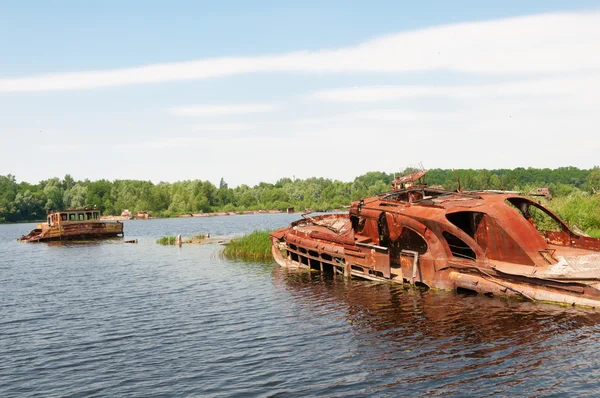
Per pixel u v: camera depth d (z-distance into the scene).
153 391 13.45
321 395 12.62
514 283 19.27
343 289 24.53
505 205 21.05
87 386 14.05
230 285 28.30
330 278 28.06
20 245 68.12
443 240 21.67
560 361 13.57
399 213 23.20
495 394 12.07
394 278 24.19
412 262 23.05
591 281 17.30
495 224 20.33
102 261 44.59
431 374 13.41
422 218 22.11
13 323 21.55
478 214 21.62
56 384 14.30
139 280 32.12
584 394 11.79
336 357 15.16
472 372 13.33
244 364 15.05
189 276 32.66
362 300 21.77
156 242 63.59
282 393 12.85
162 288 28.64
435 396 12.16
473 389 12.38
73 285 31.20
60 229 70.25
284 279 28.98
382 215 25.27
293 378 13.77
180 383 13.88
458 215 23.77
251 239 44.12
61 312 23.38
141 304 24.39
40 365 15.95
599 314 16.84
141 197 188.38
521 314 17.58
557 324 16.25
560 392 11.95
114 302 25.17
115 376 14.69
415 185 28.31
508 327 16.42
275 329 18.58
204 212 191.38
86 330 19.92
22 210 171.00
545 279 18.27
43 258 49.47
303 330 18.16
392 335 16.73
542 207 22.95
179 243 57.75
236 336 17.98
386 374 13.62
